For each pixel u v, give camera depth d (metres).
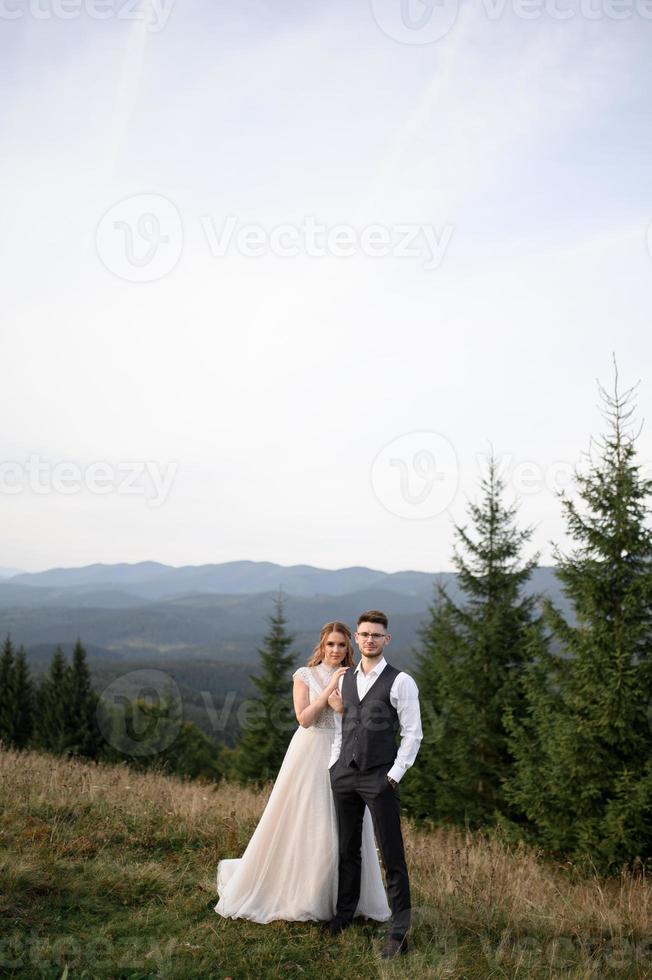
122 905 4.74
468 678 14.52
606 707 10.10
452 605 15.52
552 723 11.05
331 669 4.89
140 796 7.70
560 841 10.43
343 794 4.55
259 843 4.79
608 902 6.11
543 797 10.77
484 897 5.34
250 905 4.68
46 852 5.38
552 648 11.26
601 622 10.60
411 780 16.03
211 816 6.90
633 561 10.72
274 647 28.84
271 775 27.27
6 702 43.28
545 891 6.36
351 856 4.62
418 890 5.51
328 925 4.54
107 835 6.04
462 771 14.24
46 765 9.48
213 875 5.38
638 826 9.51
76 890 4.82
